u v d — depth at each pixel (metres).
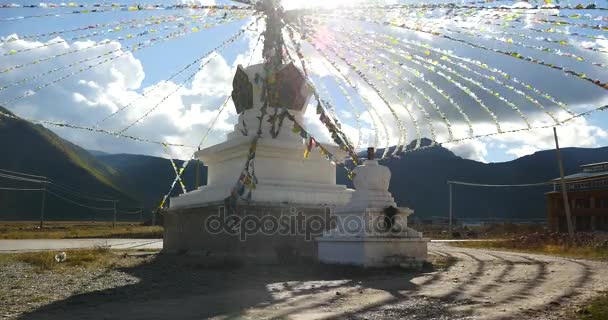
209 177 20.91
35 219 104.50
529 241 26.62
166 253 19.91
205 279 12.10
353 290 10.12
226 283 11.41
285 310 8.10
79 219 108.38
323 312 7.91
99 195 118.12
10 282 11.62
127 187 146.50
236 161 18.91
